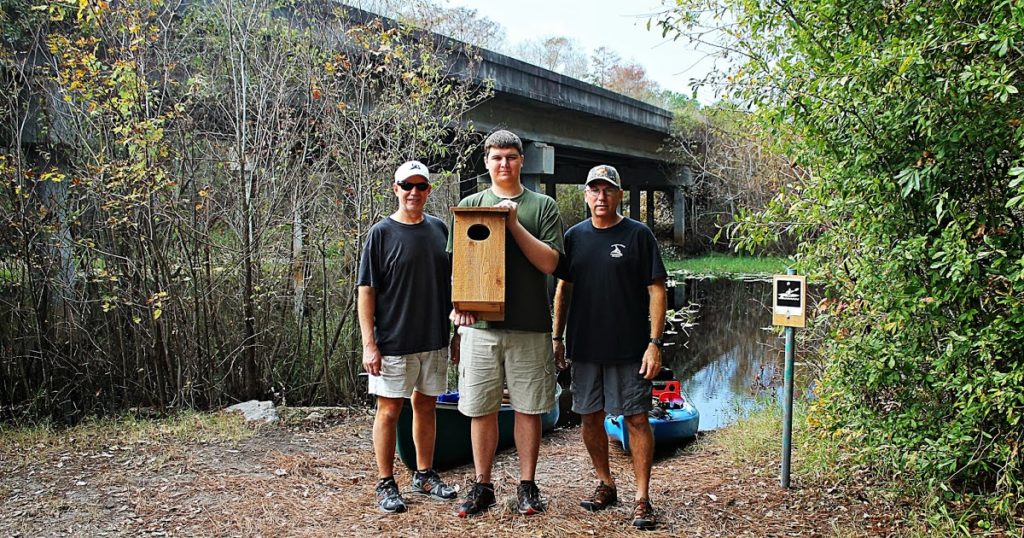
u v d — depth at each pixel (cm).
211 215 597
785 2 373
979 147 301
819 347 532
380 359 350
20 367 544
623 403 337
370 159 628
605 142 1819
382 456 358
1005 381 291
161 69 545
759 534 330
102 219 550
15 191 520
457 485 421
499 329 339
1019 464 322
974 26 291
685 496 391
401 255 346
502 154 335
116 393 584
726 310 1492
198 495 387
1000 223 314
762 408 626
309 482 411
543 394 345
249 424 547
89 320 570
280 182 608
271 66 594
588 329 338
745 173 1642
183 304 580
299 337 636
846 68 298
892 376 351
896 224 324
